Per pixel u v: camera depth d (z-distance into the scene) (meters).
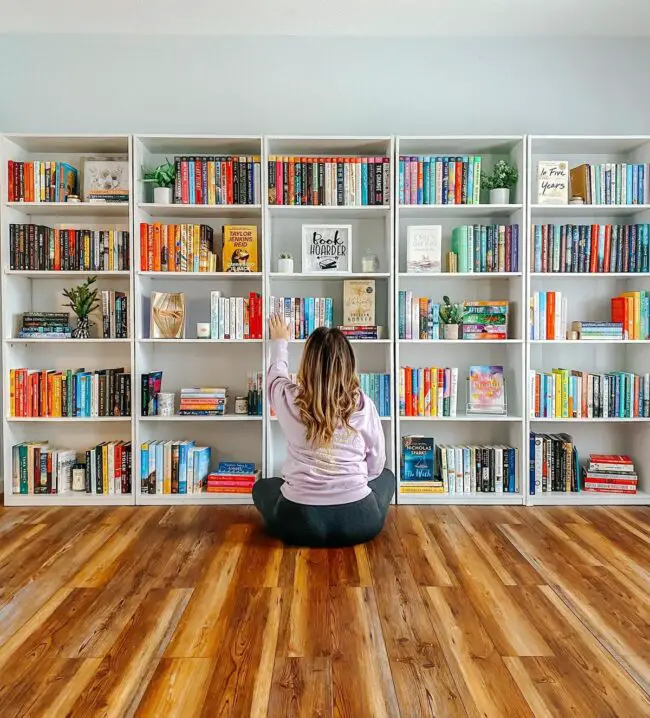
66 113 3.92
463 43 3.93
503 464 3.75
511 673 1.84
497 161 3.95
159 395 3.76
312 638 2.05
